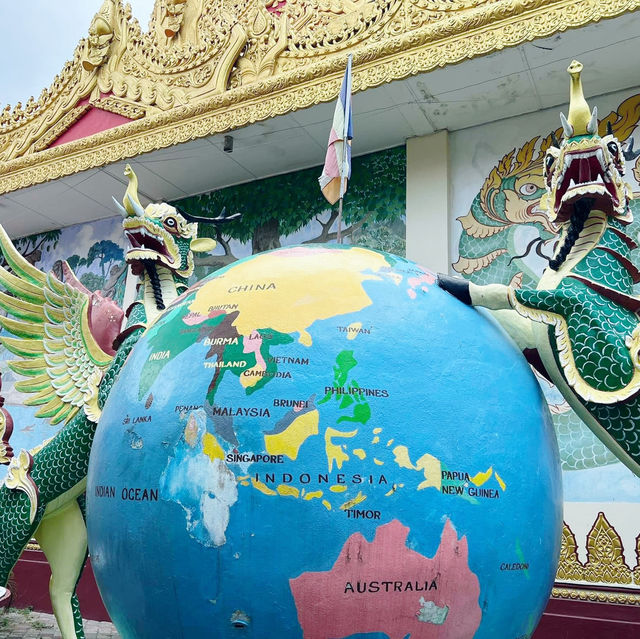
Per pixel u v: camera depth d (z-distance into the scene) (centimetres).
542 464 300
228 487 254
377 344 277
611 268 343
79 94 953
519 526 279
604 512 620
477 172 773
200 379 274
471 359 293
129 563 273
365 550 249
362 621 249
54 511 502
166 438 270
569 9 621
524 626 293
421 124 786
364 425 259
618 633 579
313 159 881
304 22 795
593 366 317
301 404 261
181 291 513
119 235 1062
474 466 270
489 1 677
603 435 326
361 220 834
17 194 995
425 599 254
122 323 600
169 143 841
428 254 761
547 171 371
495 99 733
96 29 945
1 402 518
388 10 730
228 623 253
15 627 759
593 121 341
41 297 562
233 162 894
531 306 326
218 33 845
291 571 248
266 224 916
